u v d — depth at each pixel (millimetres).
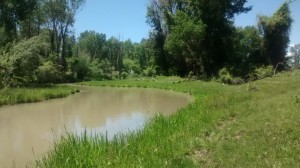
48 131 16672
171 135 11961
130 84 49969
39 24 64375
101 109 24094
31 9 51906
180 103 26781
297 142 9820
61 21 66312
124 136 12398
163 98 30688
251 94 21938
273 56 62562
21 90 31125
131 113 22000
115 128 17078
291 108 13680
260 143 10148
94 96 33625
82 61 74875
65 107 25141
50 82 54438
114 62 110812
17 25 52812
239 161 9000
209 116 14875
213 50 56688
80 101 29031
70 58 72875
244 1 55438
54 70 54094
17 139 15062
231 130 12125
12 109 23984
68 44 78188
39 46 41969
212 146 10469
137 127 17078
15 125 18266
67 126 17844
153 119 15062
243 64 54312
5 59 36156
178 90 37094
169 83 47656
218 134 11820
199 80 51281
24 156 12469
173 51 57625
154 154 9695
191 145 10633
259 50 63094
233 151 9781
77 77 71250
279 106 14875
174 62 66750
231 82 45250
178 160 9211
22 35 60438
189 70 61688
